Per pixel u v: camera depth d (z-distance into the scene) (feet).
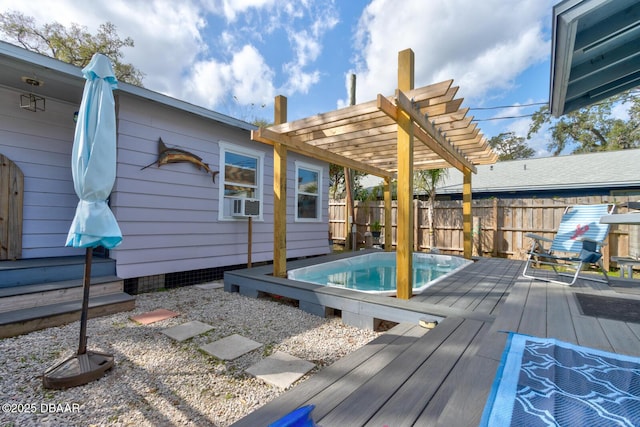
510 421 4.05
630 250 22.03
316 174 28.66
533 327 7.66
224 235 20.18
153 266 16.40
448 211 31.27
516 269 18.17
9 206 14.33
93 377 7.55
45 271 12.88
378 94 10.96
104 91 8.13
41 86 14.16
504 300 11.35
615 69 11.31
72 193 16.61
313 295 12.75
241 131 21.16
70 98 15.74
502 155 78.13
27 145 15.07
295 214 25.93
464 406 4.40
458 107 11.93
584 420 4.06
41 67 12.11
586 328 7.57
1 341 9.57
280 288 14.03
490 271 17.44
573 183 34.17
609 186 32.65
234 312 12.86
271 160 23.62
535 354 6.04
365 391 5.58
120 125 15.06
